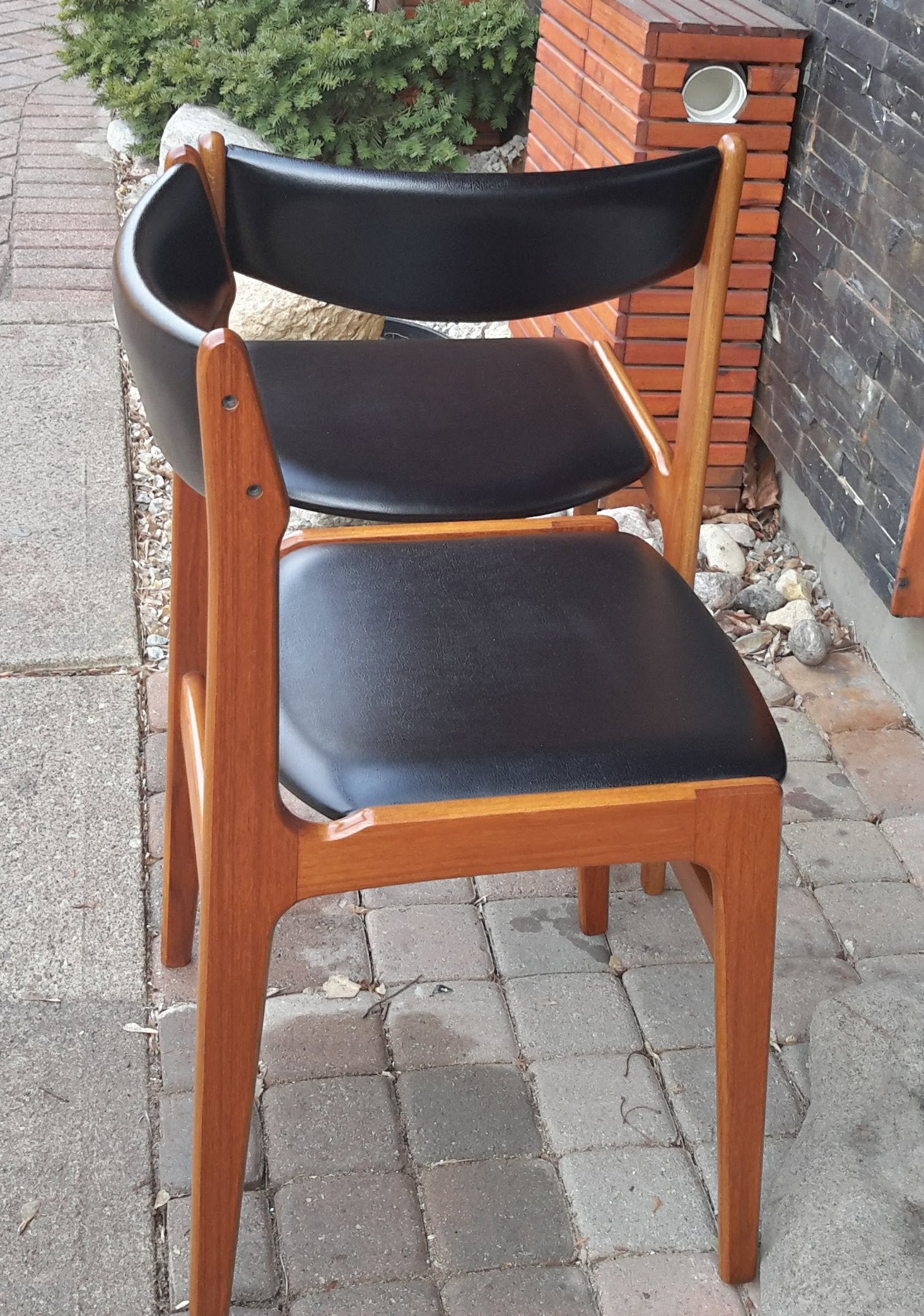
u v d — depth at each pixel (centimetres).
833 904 181
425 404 153
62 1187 138
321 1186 140
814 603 245
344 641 122
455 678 118
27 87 489
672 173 121
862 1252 127
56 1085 149
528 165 309
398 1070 154
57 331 319
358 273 123
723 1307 130
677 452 143
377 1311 128
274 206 120
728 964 115
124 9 440
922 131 196
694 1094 152
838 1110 145
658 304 245
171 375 86
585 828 107
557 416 152
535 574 136
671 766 110
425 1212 138
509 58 391
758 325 254
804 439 241
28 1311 126
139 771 197
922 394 199
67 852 181
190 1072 151
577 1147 146
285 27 407
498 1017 161
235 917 104
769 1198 139
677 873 133
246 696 97
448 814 104
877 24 207
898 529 207
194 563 140
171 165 110
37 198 394
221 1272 119
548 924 176
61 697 210
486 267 122
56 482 263
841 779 204
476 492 139
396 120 400
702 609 132
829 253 227
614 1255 134
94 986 162
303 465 140
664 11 231
